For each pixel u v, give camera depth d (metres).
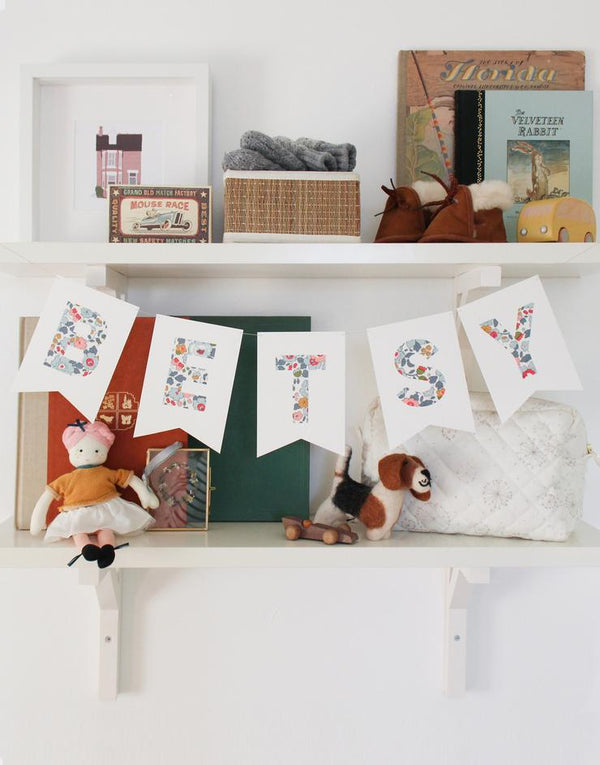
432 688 1.05
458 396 0.84
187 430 0.85
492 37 1.02
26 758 1.03
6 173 1.01
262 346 0.86
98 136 0.99
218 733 1.04
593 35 1.02
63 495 0.87
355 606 1.04
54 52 1.01
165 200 0.88
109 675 1.01
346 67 1.02
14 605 1.03
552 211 0.87
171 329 0.86
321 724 1.05
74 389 0.84
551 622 1.05
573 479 0.89
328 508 0.91
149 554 0.83
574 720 1.05
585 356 1.03
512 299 0.85
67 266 0.90
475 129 0.99
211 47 1.02
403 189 0.90
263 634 1.04
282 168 0.88
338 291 1.03
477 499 0.89
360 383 1.03
